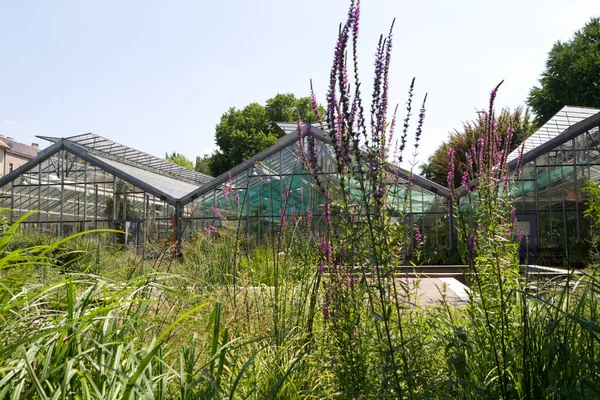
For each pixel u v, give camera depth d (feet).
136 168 94.22
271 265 21.93
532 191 73.36
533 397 8.85
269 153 74.49
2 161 151.53
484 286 11.08
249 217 74.08
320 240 12.09
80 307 8.85
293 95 167.53
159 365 8.59
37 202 84.69
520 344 9.61
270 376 9.80
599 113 69.26
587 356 9.34
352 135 9.24
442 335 10.97
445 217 72.90
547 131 79.36
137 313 8.80
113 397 7.03
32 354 7.28
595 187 39.01
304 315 13.79
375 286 8.88
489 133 12.07
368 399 8.68
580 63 109.09
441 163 83.71
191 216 78.79
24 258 8.20
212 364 8.05
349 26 9.45
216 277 20.04
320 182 10.42
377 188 9.20
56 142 84.23
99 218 83.20
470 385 8.68
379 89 9.51
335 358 9.95
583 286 11.25
